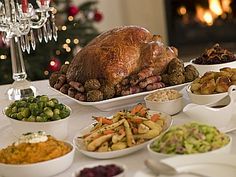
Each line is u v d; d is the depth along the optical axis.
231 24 5.09
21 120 1.59
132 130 1.47
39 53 3.68
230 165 1.25
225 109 1.51
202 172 1.23
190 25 5.12
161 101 1.70
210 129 1.34
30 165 1.34
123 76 1.82
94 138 1.46
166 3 5.05
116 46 1.87
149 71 1.84
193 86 1.72
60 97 2.08
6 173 1.36
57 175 1.38
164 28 5.11
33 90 2.11
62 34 3.70
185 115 1.69
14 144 1.41
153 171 1.23
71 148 1.43
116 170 1.26
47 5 2.04
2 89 2.34
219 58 2.00
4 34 2.22
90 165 1.30
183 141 1.31
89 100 1.78
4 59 3.59
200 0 5.07
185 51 5.18
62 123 1.59
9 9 2.00
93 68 1.84
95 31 3.95
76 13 3.80
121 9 5.11
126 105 1.84
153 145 1.36
